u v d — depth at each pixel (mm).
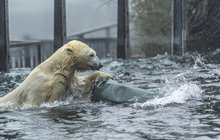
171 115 9945
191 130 8688
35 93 11672
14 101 11859
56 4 19719
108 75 12438
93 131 8906
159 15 28453
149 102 11305
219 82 14125
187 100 11414
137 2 29438
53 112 10828
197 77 15414
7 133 9023
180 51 21938
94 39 31094
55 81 11719
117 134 8625
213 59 20516
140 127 9055
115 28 39719
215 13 25234
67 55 11883
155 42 27766
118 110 10758
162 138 8258
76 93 12141
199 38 25203
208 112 10086
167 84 14172
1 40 18797
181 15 21828
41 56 24016
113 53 30969
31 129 9273
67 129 9156
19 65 23891
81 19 41750
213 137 8203
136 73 17281
